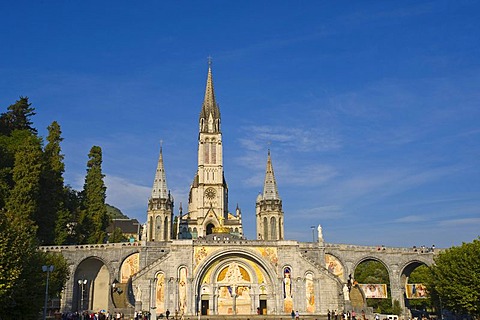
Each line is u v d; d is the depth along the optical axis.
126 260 70.12
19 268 34.25
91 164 86.38
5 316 33.81
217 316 65.88
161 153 103.56
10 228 36.25
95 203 82.69
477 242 52.78
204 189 128.50
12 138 71.38
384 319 61.88
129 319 57.94
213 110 134.75
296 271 70.38
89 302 70.19
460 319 61.00
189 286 68.31
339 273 73.00
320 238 73.88
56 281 52.44
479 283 49.34
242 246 70.88
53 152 76.81
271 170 100.31
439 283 54.91
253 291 70.44
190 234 121.94
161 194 100.00
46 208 68.75
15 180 63.84
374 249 74.81
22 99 79.56
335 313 64.62
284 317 64.38
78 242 77.69
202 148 131.38
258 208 101.94
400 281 73.88
